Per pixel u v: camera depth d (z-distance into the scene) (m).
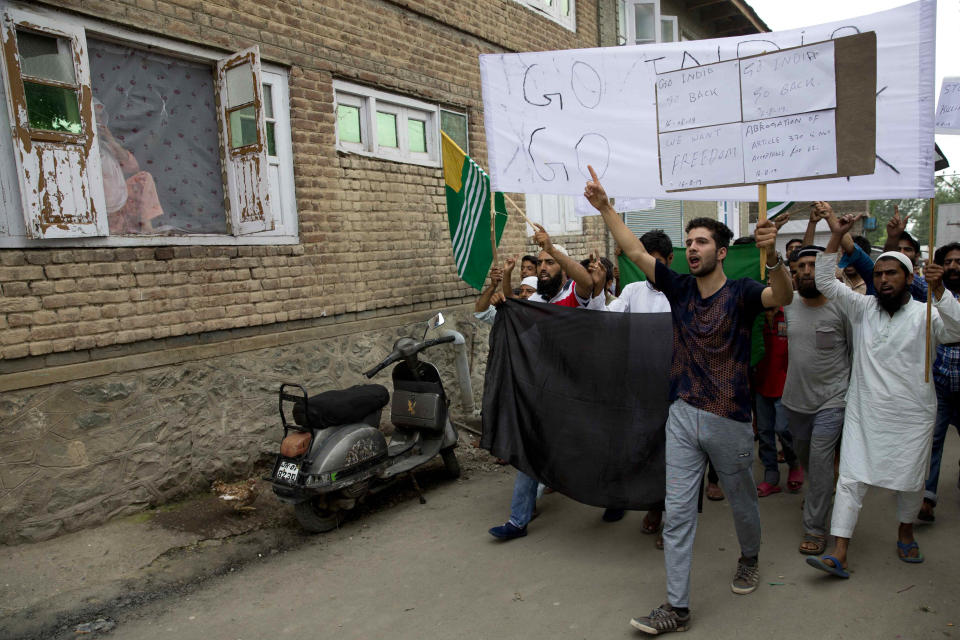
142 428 4.79
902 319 3.77
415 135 7.39
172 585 3.92
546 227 9.50
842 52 3.24
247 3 5.48
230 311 5.34
